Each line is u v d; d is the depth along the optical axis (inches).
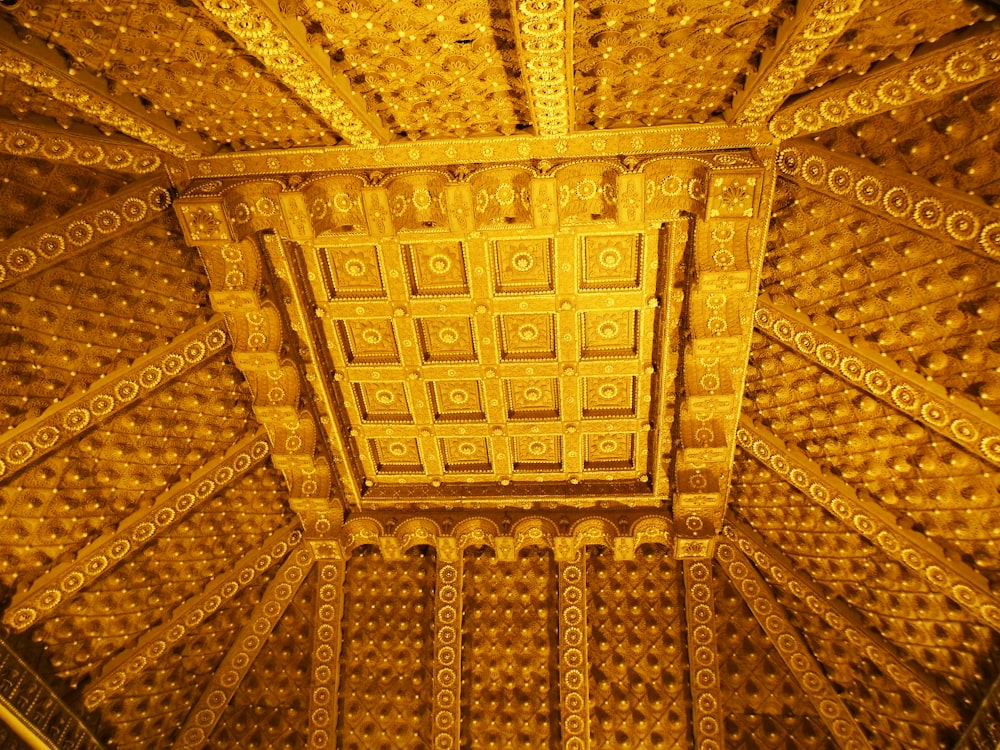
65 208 219.1
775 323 249.0
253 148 231.3
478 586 338.0
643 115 215.0
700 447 277.3
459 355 282.0
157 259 245.0
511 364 279.4
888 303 218.5
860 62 183.5
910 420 231.1
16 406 224.4
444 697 328.5
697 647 321.7
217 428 287.9
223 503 304.7
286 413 277.6
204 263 247.4
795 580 304.8
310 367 283.0
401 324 271.6
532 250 249.6
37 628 257.1
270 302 258.8
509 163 227.1
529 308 262.7
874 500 256.1
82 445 246.4
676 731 325.1
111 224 227.6
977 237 187.8
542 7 154.6
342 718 336.2
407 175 231.5
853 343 232.4
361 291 266.2
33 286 218.4
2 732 241.8
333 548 323.6
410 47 181.9
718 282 232.4
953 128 183.0
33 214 212.7
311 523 323.0
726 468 294.5
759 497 300.8
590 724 327.3
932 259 202.8
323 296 265.7
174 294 253.6
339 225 242.8
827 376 247.0
